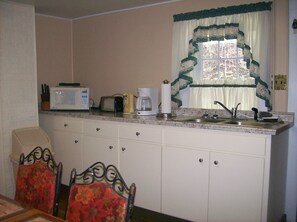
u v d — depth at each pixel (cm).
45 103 360
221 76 291
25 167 169
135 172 278
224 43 287
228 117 284
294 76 251
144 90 306
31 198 162
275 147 220
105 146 299
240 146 220
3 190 306
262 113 261
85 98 351
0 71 296
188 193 248
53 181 155
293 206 262
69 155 332
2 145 303
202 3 295
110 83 378
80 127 319
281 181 247
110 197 131
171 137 254
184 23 301
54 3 325
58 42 398
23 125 318
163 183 261
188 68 299
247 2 267
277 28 257
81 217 136
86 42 398
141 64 346
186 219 251
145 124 268
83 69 405
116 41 367
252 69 266
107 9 355
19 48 310
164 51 326
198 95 303
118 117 286
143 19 340
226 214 230
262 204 214
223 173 229
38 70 377
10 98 305
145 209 279
